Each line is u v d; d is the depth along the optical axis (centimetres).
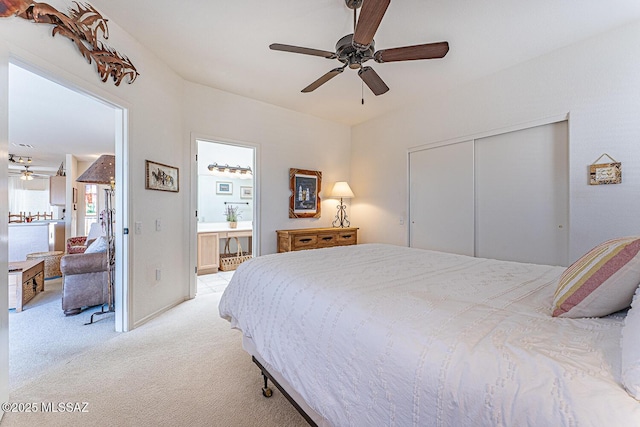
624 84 204
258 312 143
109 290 280
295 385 109
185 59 269
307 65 277
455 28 212
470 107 300
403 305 97
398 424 74
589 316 83
